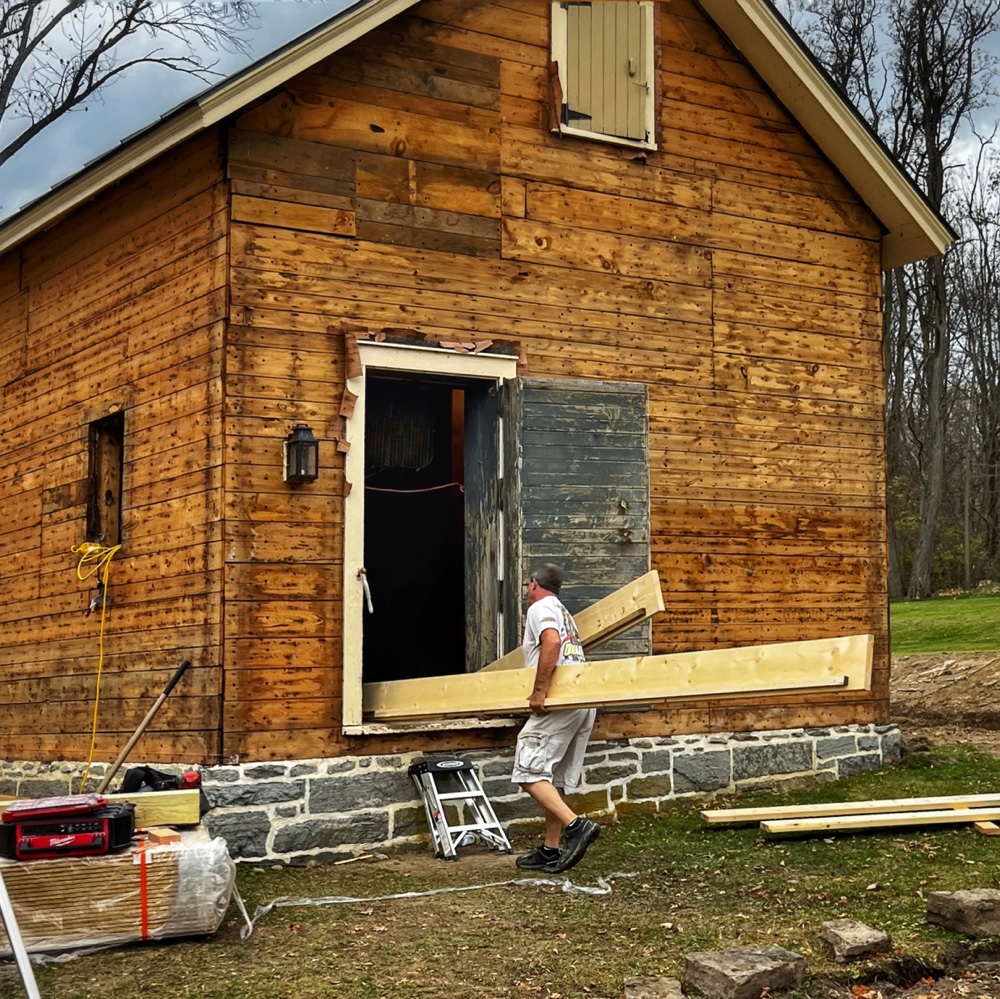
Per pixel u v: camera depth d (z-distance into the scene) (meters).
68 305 9.45
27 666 9.62
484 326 8.51
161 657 7.93
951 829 7.79
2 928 5.38
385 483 11.39
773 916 5.91
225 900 5.77
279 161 7.84
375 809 7.72
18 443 10.09
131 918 5.55
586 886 6.58
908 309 32.03
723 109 9.77
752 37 9.62
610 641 8.73
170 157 8.28
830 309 10.20
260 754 7.44
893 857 7.05
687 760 9.04
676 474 9.27
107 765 8.38
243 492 7.55
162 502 8.07
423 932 5.74
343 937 5.69
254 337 7.67
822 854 7.18
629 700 6.53
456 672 11.18
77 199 8.66
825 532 9.98
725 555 9.43
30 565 9.73
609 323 9.04
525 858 7.12
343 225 8.03
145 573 8.18
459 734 8.16
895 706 13.95
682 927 5.75
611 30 9.25
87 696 8.73
